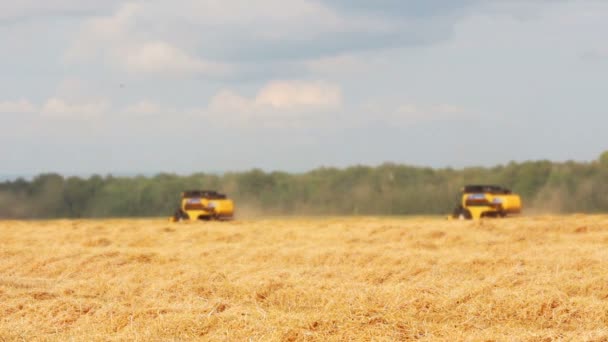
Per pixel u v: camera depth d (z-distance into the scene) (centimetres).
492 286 1172
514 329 938
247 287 1195
